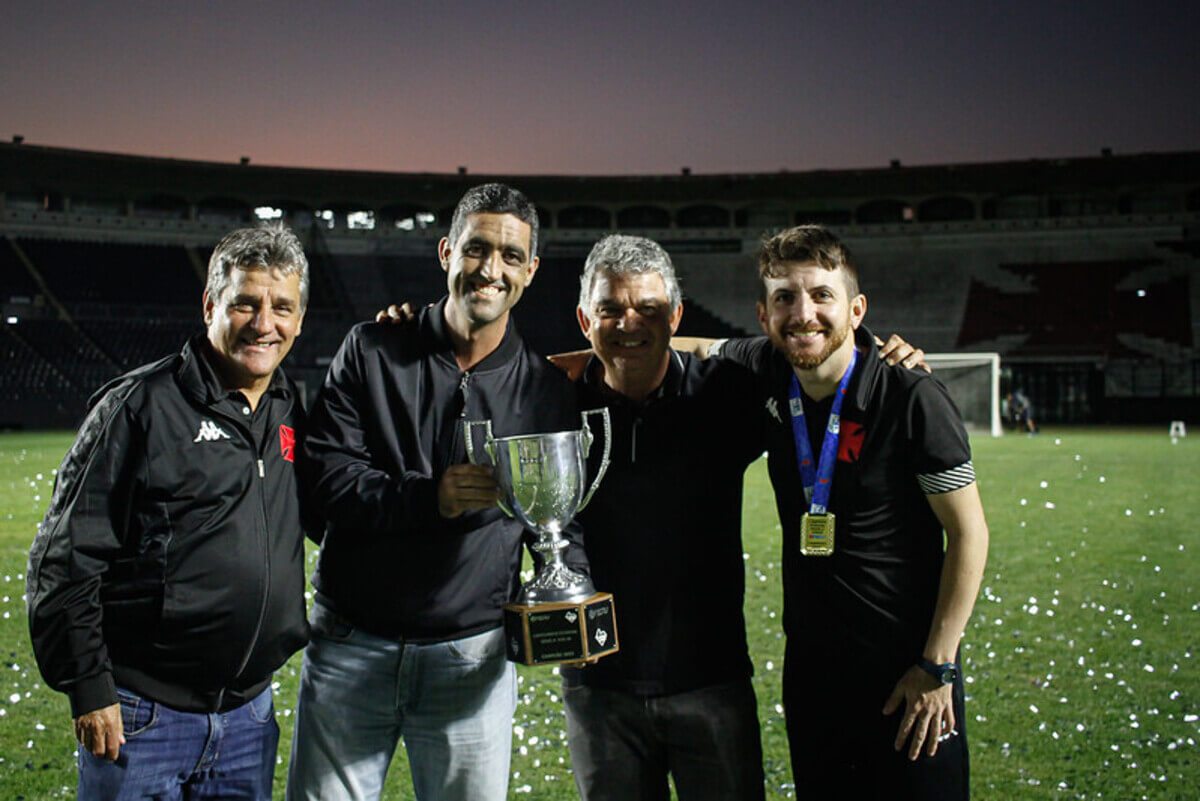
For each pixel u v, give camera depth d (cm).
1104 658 574
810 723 285
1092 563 870
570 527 285
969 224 4588
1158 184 4622
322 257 4419
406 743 292
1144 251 4400
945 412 267
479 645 285
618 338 277
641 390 289
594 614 250
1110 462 1912
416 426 282
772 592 774
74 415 3098
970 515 267
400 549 276
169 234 4406
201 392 254
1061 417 3841
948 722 268
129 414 247
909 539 276
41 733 450
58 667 241
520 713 491
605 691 288
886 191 4838
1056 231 4497
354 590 280
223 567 255
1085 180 4634
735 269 4741
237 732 267
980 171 4656
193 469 252
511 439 257
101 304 3800
